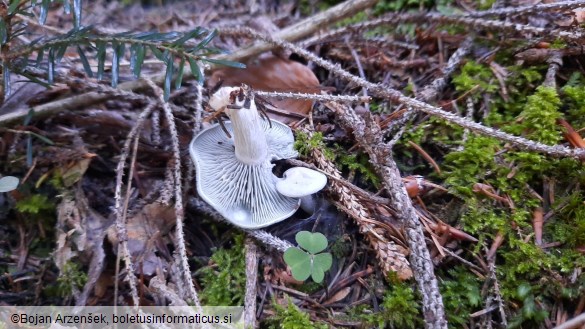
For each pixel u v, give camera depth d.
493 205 0.53
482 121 0.56
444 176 0.54
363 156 0.55
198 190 0.51
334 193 0.53
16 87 0.56
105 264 0.52
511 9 0.57
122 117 0.56
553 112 0.54
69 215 0.53
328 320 0.50
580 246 0.51
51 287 0.52
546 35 0.56
